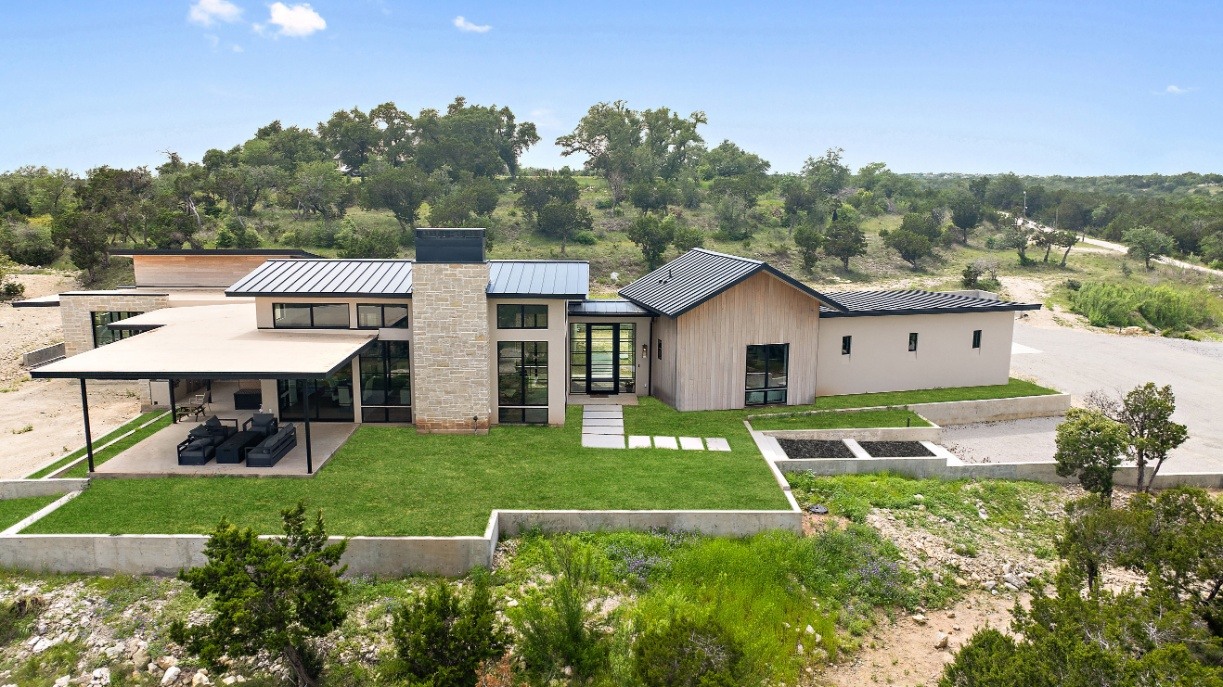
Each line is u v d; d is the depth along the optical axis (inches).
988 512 677.3
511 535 579.8
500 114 4138.8
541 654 420.5
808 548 565.9
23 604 483.8
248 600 373.1
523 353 775.1
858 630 501.4
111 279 1706.4
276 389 764.6
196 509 573.3
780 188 3774.6
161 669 439.8
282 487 617.0
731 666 364.8
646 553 557.3
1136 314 1846.7
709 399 871.1
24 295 1509.6
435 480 639.1
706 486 643.5
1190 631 348.8
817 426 826.2
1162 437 683.4
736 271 863.7
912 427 819.4
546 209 2496.3
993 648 373.1
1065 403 969.5
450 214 2564.0
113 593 504.7
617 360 932.0
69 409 879.1
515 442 740.0
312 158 3331.7
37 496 615.8
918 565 579.5
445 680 371.6
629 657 410.9
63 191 2504.9
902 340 971.9
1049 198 3732.8
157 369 604.1
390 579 527.2
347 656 445.1
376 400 775.7
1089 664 319.3
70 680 427.5
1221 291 2159.2
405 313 759.1
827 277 2374.5
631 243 2551.7
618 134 3804.1
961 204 2903.5
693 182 3206.2
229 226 2249.0
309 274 789.9
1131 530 461.7
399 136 3740.2
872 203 3351.4
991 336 1017.5
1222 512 462.9
